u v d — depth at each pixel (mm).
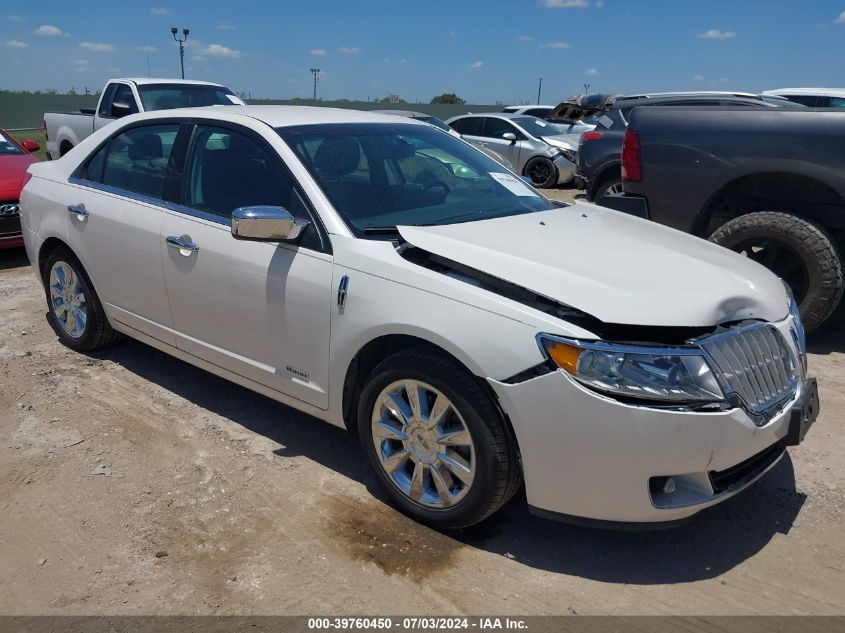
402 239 3156
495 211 3773
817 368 4953
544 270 2875
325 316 3248
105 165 4578
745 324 2920
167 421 4102
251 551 3000
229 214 3713
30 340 5328
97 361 4926
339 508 3293
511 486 2867
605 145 10000
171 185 4055
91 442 3861
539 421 2660
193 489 3436
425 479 3094
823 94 11672
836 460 3721
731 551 3029
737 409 2646
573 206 4215
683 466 2605
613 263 3037
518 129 16203
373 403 3193
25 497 3379
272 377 3596
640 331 2670
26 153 8469
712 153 5363
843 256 5301
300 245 3371
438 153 4145
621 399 2566
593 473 2641
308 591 2773
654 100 9844
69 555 2980
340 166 3617
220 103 11242
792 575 2879
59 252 4859
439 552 3000
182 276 3883
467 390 2809
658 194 5691
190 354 4070
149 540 3070
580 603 2725
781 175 5289
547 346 2643
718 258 3355
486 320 2766
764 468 2932
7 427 4023
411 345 3145
